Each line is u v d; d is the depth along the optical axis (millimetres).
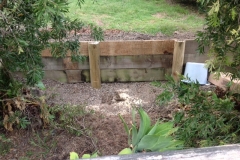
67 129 2332
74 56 2309
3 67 2102
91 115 2564
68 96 2910
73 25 2006
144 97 2881
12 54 1801
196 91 1471
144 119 1315
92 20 3887
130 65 3066
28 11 1600
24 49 1774
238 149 768
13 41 1556
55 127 2314
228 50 1287
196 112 1486
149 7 4527
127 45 2953
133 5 4594
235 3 1038
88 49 2898
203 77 2887
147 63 3055
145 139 1138
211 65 1346
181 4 4688
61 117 2355
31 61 1822
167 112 2549
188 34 3479
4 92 2217
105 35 3432
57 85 3070
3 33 1569
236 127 1487
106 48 2957
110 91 3020
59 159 2062
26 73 1951
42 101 2275
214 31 1332
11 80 2230
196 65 2893
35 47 1858
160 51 2990
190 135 1514
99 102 2828
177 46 2873
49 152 2115
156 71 3105
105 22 3850
